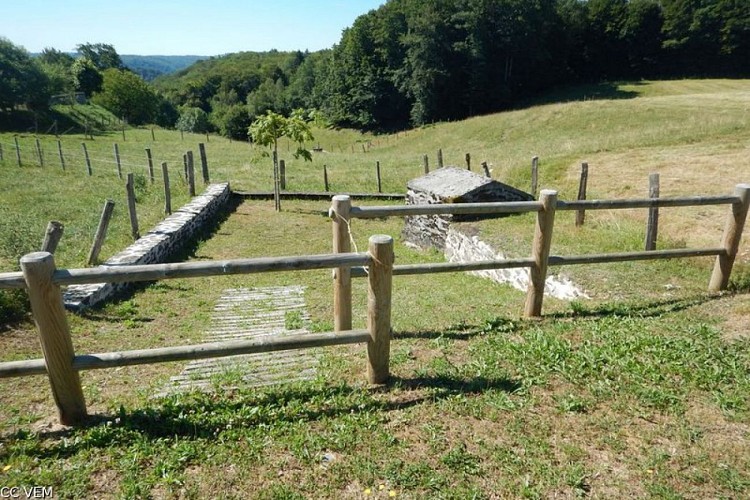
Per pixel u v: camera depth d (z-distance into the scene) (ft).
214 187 50.98
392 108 203.31
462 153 94.38
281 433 10.38
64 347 10.12
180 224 34.99
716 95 102.22
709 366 12.69
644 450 9.77
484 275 27.09
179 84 437.99
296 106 300.61
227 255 32.96
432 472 9.22
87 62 230.48
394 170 75.56
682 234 27.94
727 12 176.35
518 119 110.32
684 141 56.44
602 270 21.44
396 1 204.44
